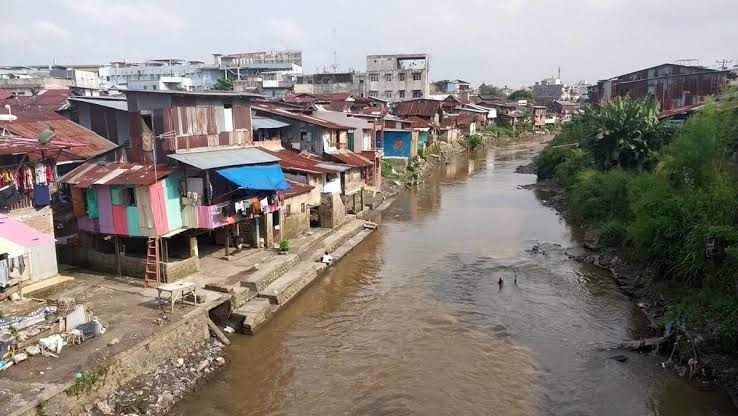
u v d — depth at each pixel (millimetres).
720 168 22531
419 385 15852
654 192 23672
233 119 24969
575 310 21062
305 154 35594
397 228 34625
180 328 16312
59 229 21875
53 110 30672
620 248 26906
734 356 15586
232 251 24641
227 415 14164
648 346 17562
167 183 20812
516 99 131000
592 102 69500
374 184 41125
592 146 37688
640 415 14312
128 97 22031
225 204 21844
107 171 21312
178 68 93375
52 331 14703
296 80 93438
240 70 94438
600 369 16578
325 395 15320
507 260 27391
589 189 34438
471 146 79875
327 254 26781
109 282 19953
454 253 28781
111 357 13891
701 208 20438
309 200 29812
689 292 19109
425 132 63938
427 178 55250
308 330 19359
